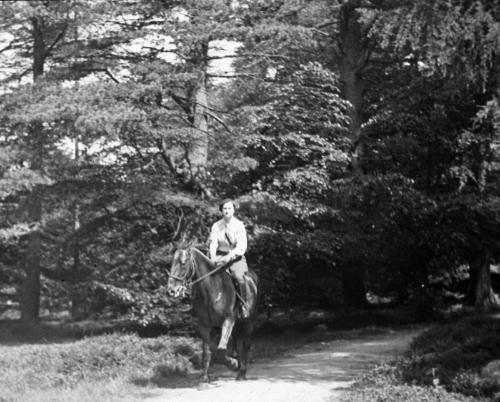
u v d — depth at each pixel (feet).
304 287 92.63
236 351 45.93
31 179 69.10
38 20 73.15
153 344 56.49
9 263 105.40
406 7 40.24
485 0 38.42
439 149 92.22
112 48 75.00
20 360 52.21
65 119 65.62
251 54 75.51
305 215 76.48
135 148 75.31
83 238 79.77
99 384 42.91
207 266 42.96
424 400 35.60
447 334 55.42
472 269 105.50
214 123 85.20
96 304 85.30
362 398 36.86
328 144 78.18
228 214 44.62
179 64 71.10
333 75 83.82
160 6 71.05
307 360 56.80
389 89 104.83
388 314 98.73
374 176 86.94
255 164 71.92
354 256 87.81
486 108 41.42
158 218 78.54
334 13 96.58
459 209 89.15
